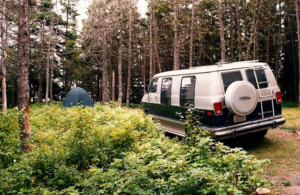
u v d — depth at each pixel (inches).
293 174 172.7
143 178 148.8
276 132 294.2
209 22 1055.6
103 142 217.2
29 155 196.9
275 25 943.0
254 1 820.6
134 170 152.3
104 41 842.8
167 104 306.7
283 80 1134.4
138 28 1203.9
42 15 641.6
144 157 184.4
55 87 1451.8
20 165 170.2
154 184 146.6
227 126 221.0
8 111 214.4
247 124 227.9
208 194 140.2
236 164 133.0
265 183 148.0
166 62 1342.3
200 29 950.4
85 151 198.2
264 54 1090.7
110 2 815.1
